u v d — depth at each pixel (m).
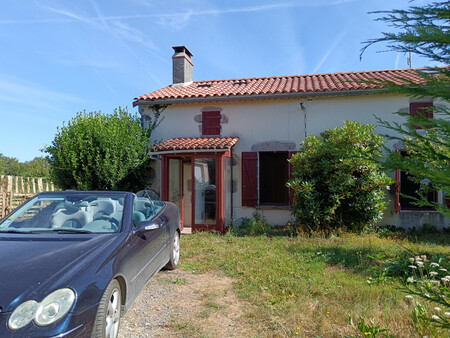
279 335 3.11
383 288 4.06
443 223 8.13
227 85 10.74
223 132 9.34
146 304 3.89
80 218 3.72
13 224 3.67
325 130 8.80
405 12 1.46
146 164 9.19
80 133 8.74
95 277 2.66
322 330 3.16
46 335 2.18
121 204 4.01
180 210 9.37
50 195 4.15
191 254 6.02
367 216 7.61
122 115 9.38
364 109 8.62
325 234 7.48
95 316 2.52
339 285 4.28
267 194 10.23
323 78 10.47
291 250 6.09
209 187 8.46
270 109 9.13
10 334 2.14
